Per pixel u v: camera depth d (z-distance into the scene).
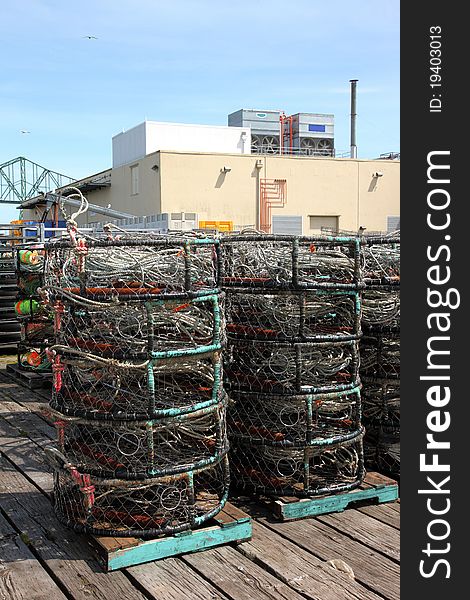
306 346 4.09
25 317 8.29
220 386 3.89
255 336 4.19
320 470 4.51
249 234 4.48
